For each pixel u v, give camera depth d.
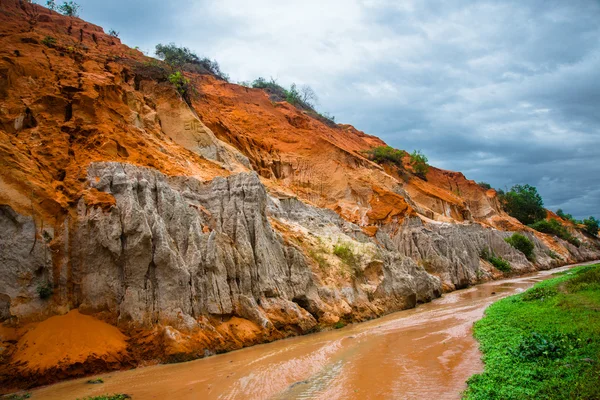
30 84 26.16
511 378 14.48
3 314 17.58
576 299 24.55
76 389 15.75
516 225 87.00
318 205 49.53
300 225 35.50
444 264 48.00
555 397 12.23
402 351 20.44
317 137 57.19
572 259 90.88
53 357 16.78
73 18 42.78
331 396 14.93
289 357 19.80
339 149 56.47
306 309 27.58
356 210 50.38
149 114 33.00
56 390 15.69
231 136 44.47
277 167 50.66
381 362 18.72
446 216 67.69
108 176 21.70
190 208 23.88
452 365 17.66
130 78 35.72
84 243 20.11
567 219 132.62
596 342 16.19
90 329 18.52
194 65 64.81
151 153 27.75
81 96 26.69
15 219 18.75
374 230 44.00
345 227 40.59
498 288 45.50
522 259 69.31
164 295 20.38
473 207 90.62
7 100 24.41
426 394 14.69
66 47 32.88
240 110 57.25
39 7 40.88
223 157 35.91
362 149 76.56
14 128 23.38
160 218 21.80
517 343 18.09
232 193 26.58
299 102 82.38
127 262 20.17
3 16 34.69
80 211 20.62
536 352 16.41
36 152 22.50
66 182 21.50
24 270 18.38
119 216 20.66
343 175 53.31
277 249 27.73
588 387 12.32
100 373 17.42
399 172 72.12
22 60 27.25
